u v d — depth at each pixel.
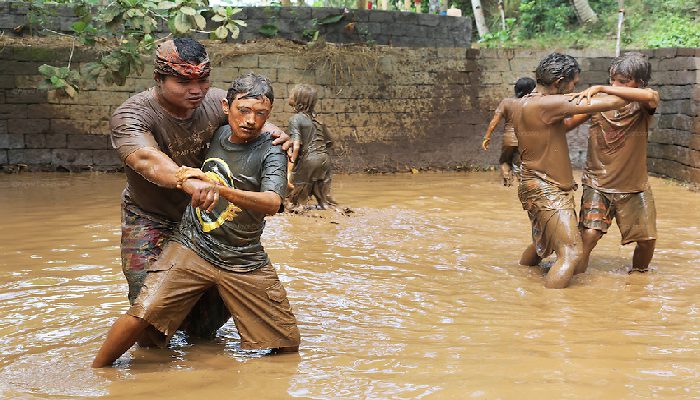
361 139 17.44
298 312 5.75
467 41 19.88
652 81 16.06
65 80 9.95
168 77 4.61
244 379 4.26
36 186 13.47
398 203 11.92
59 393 4.04
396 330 5.29
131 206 5.01
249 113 4.55
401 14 19.06
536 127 6.67
